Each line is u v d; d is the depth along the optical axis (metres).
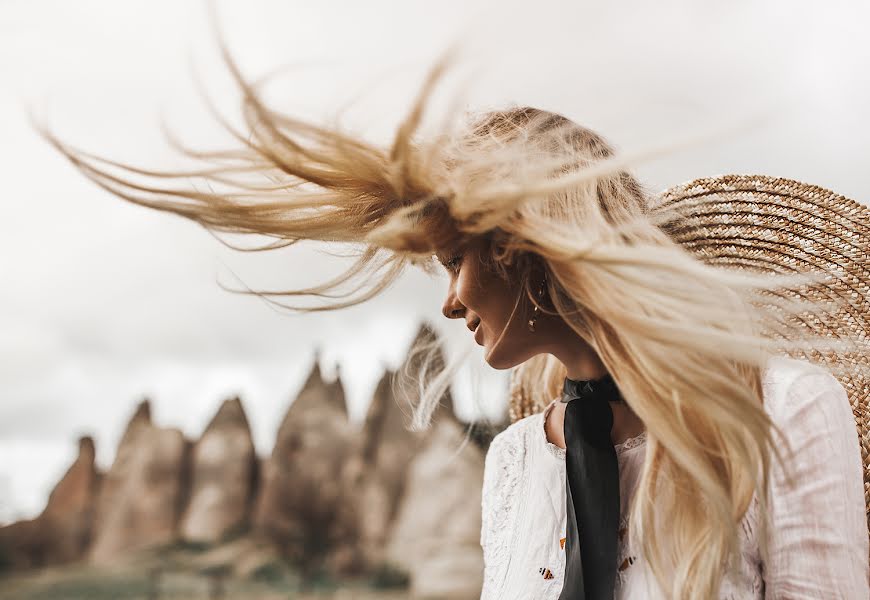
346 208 0.96
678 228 1.07
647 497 0.82
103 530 30.36
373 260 1.07
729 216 1.08
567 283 0.84
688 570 0.76
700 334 0.75
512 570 1.02
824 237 1.04
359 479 27.81
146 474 31.16
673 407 0.78
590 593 0.84
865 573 0.75
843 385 0.98
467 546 23.97
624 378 0.81
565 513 0.99
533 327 0.96
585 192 0.89
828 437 0.78
